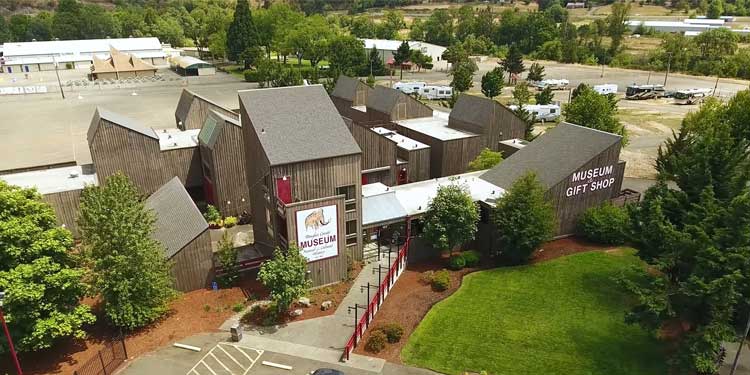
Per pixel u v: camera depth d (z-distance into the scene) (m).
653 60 141.75
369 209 39.53
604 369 26.75
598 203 43.53
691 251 25.52
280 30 160.12
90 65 153.38
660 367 26.67
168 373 27.11
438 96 104.25
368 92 73.75
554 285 34.97
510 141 56.59
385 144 50.31
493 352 28.39
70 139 73.19
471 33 193.50
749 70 120.50
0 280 24.41
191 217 35.00
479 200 40.16
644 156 64.81
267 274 30.64
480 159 51.69
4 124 82.44
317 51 140.12
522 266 37.72
